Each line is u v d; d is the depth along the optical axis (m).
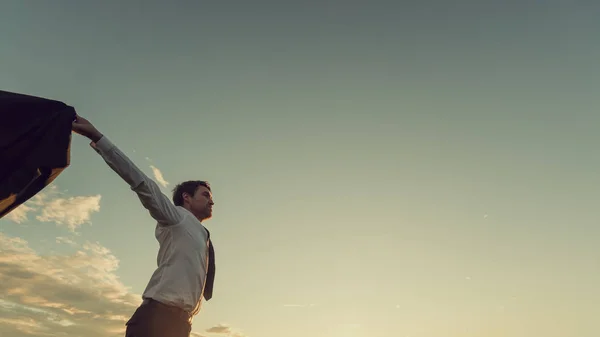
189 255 3.77
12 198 3.37
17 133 3.42
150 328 3.52
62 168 3.51
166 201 3.74
